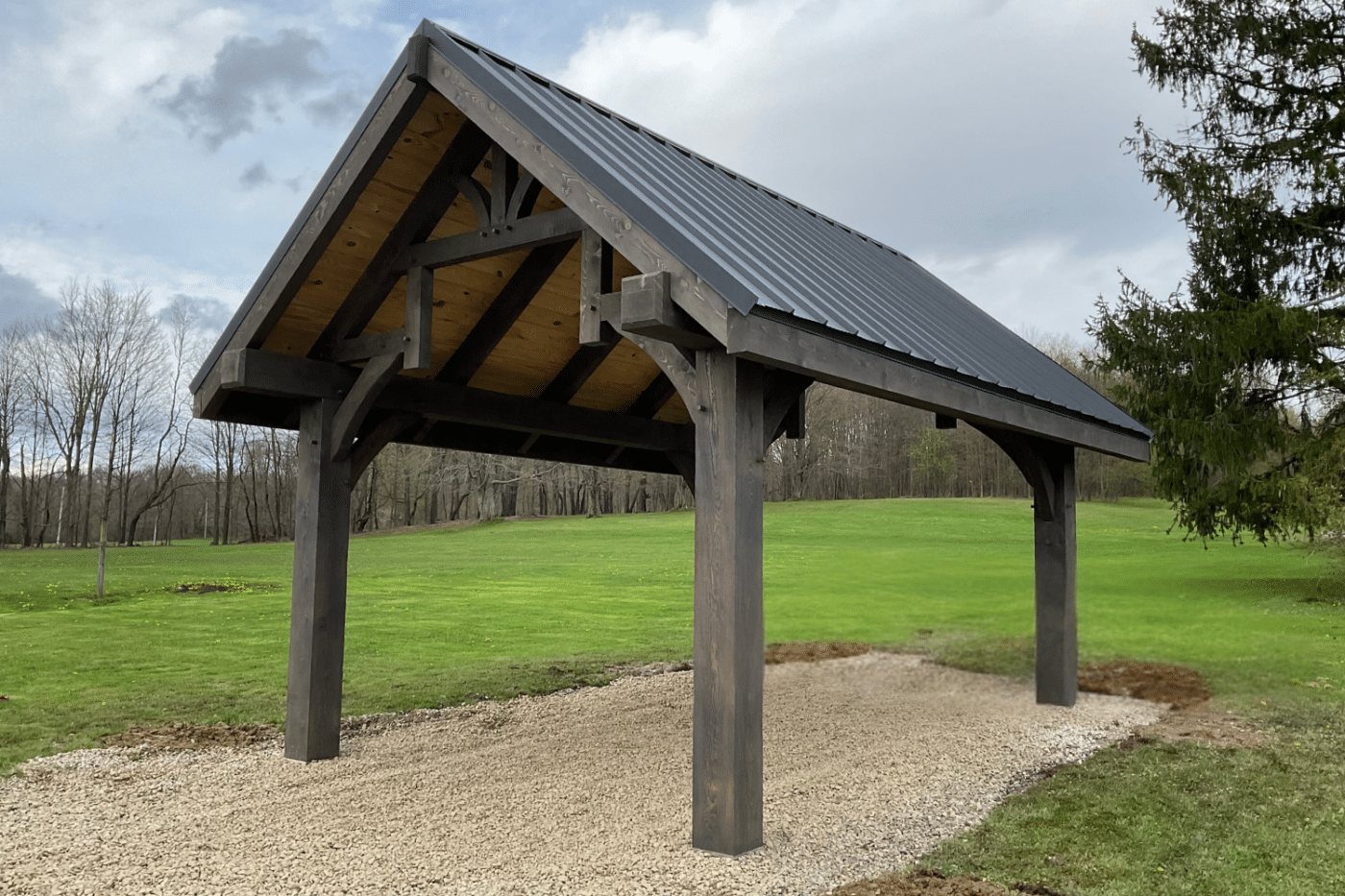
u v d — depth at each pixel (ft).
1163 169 55.57
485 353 21.72
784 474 180.75
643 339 14.76
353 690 29.09
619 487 183.21
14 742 22.16
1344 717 25.96
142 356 138.72
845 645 42.45
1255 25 54.95
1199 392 52.80
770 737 22.94
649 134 22.06
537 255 20.49
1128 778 19.45
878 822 16.05
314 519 20.04
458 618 48.91
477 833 15.24
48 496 140.77
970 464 186.39
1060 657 27.76
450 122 17.26
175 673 32.27
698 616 14.08
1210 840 15.53
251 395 20.97
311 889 12.78
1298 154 54.19
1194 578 66.64
